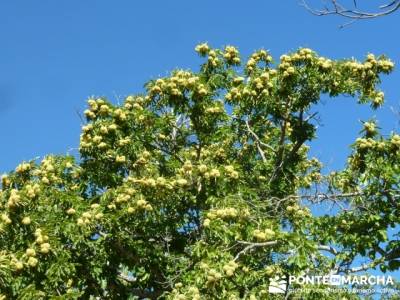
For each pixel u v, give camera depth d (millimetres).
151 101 12562
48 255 9594
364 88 12867
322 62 12727
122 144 12008
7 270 9086
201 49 13273
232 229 9594
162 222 11461
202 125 12766
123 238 11055
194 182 10781
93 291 11625
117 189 11008
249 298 9797
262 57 13625
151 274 11742
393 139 10547
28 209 9922
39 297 9469
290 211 10984
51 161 11977
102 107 12141
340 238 10758
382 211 10773
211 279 8695
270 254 10594
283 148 13219
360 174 10805
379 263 10547
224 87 13234
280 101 12953
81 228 10469
